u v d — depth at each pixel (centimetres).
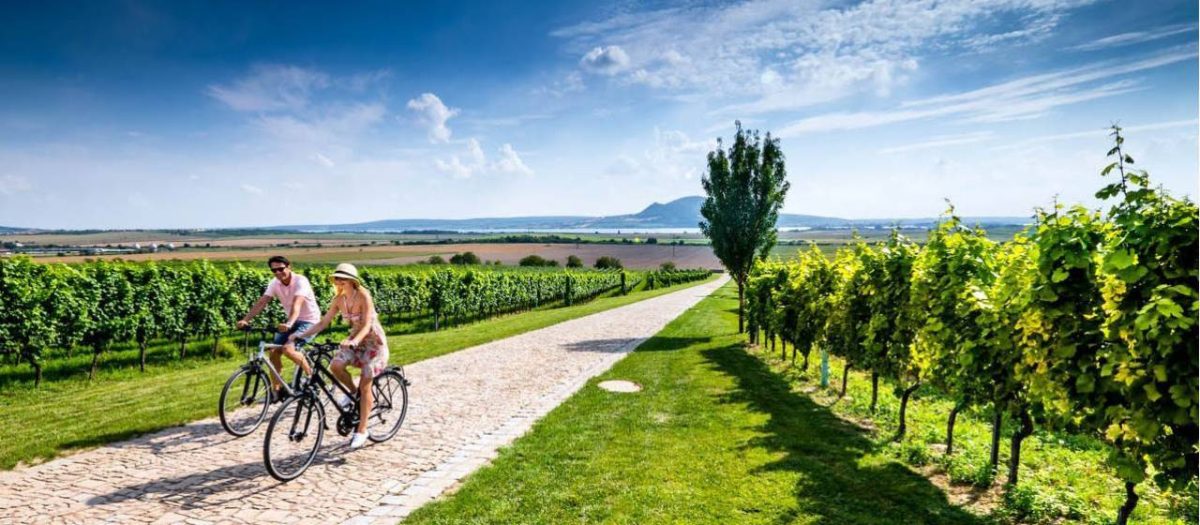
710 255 14675
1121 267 384
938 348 684
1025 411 575
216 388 1002
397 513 527
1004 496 578
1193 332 367
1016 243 567
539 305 4797
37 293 1215
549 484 597
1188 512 543
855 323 1004
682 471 639
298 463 640
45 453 646
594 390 1079
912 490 598
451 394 1036
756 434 789
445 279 3045
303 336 711
